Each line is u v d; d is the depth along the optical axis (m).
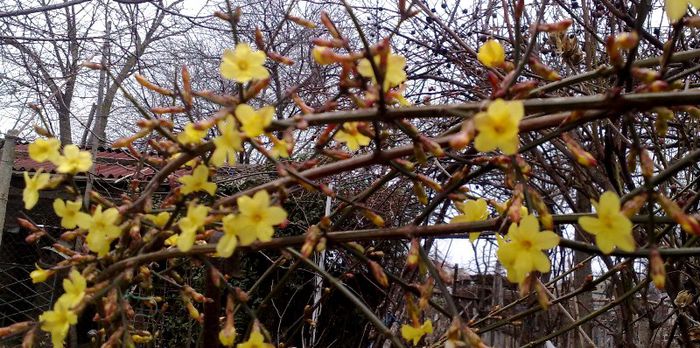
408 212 5.12
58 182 1.10
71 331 1.75
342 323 5.82
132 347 1.10
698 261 2.69
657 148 2.61
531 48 1.06
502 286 5.84
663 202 0.93
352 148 1.23
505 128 0.83
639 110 0.95
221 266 1.43
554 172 3.03
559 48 2.52
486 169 1.21
